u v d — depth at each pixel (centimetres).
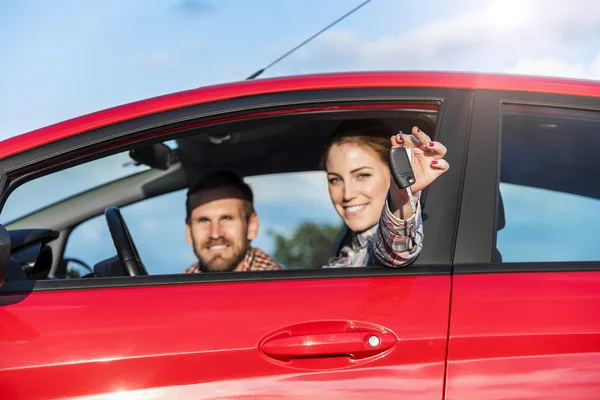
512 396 166
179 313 171
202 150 280
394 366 168
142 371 165
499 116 194
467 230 183
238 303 174
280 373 167
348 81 196
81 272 276
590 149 215
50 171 183
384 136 237
